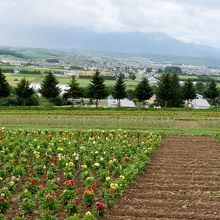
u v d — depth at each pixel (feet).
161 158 95.96
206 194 65.36
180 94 304.30
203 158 96.63
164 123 164.86
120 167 75.15
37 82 504.84
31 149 92.32
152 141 111.04
